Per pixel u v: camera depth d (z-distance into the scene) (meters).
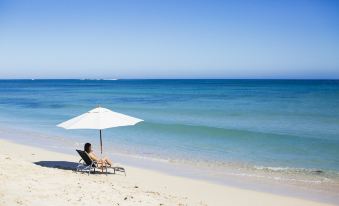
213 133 20.66
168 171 12.51
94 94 74.75
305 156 15.05
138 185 10.30
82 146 17.39
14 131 22.56
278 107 37.50
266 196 9.95
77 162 13.39
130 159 14.47
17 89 111.38
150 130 22.09
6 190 7.61
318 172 12.56
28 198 7.29
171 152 15.87
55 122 27.03
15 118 29.86
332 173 12.41
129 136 20.14
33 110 37.19
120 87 126.94
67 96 66.88
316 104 41.09
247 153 15.66
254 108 36.59
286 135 19.64
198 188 10.55
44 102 49.56
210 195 9.92
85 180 9.55
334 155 15.12
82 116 11.41
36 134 21.27
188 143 17.97
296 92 72.00
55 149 16.58
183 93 75.69
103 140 19.03
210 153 15.66
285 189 10.61
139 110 35.62
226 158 14.72
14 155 14.34
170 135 20.34
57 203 7.20
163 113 32.56
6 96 67.62
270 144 17.53
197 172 12.45
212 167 13.22
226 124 24.80
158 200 8.38
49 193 7.80
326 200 9.68
